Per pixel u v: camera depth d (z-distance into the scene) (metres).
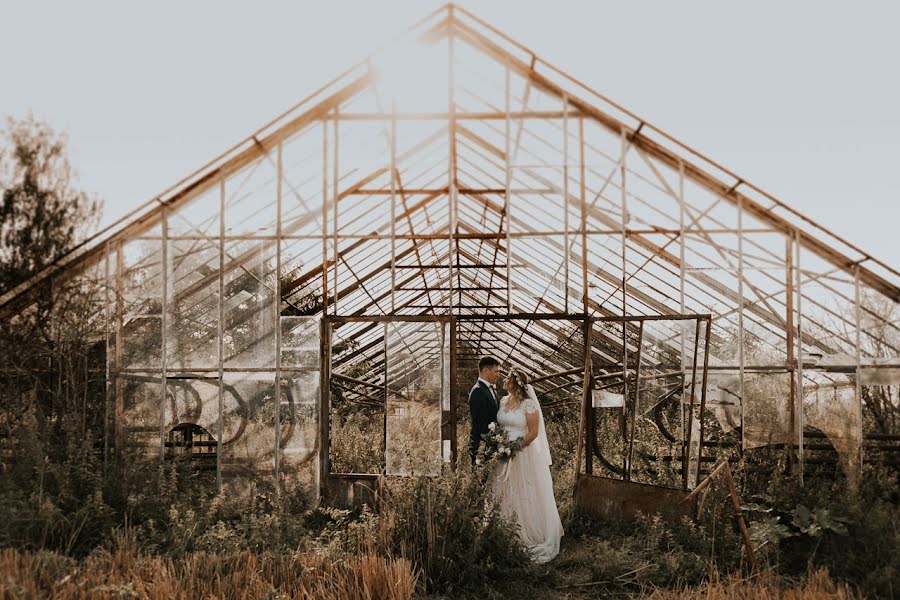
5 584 5.41
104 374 9.52
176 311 9.30
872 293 9.20
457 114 9.56
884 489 8.27
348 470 10.20
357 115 9.55
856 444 9.13
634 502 8.54
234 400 9.20
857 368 9.20
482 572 6.73
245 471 9.07
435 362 9.30
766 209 9.34
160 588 5.59
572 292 11.73
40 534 6.96
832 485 8.60
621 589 6.86
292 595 5.98
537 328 14.98
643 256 10.32
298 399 9.24
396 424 9.19
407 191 10.78
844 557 6.96
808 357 9.46
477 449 8.28
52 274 9.33
